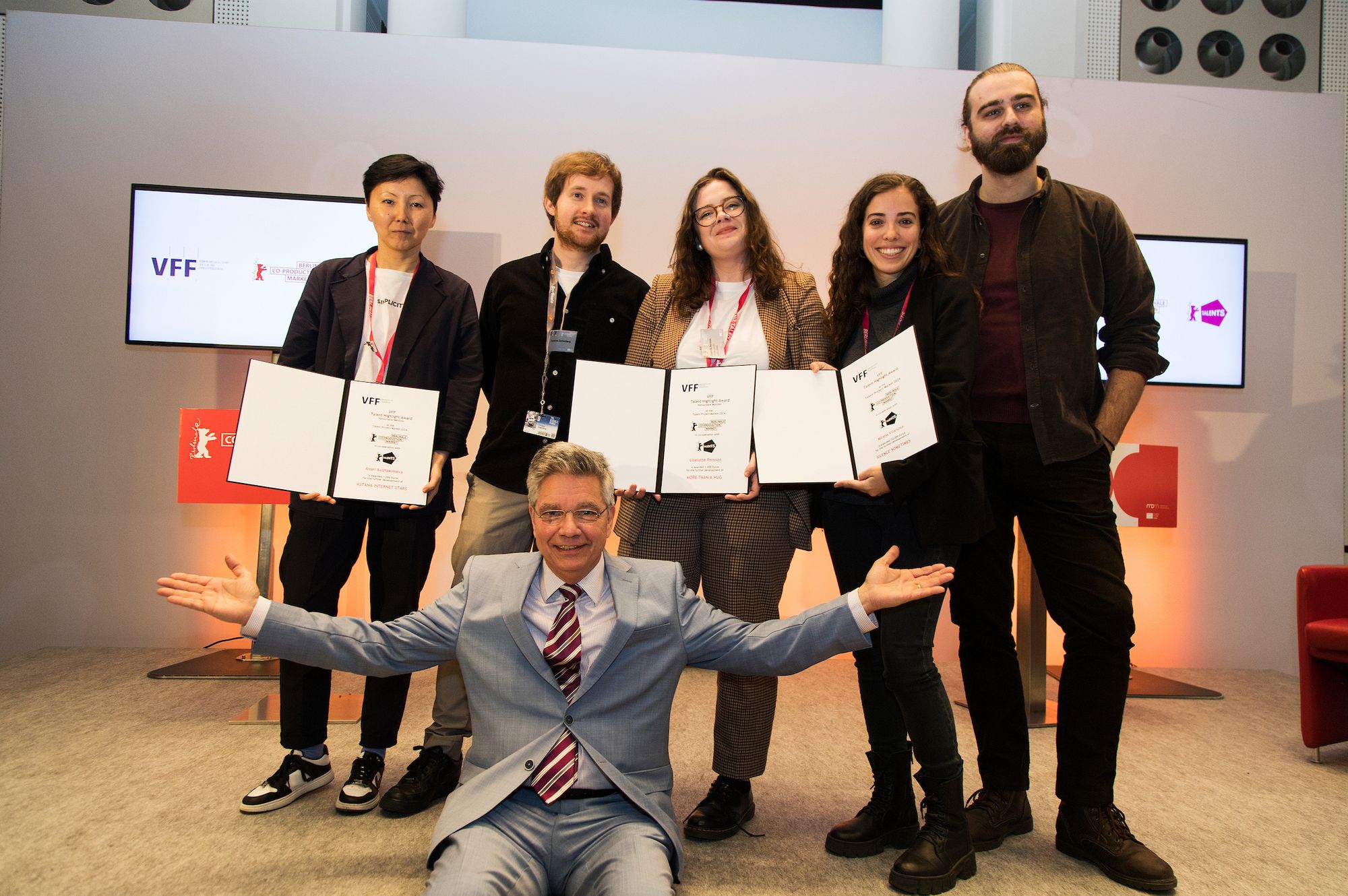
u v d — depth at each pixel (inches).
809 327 84.4
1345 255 180.2
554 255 96.3
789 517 82.6
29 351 155.6
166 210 147.4
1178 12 190.2
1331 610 111.5
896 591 58.1
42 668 139.6
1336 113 174.2
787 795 91.1
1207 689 150.1
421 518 89.2
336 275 93.4
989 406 81.0
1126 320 84.4
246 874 70.1
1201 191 171.5
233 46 159.6
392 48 161.9
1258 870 75.8
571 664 62.0
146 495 157.1
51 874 69.2
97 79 157.8
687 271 87.0
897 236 75.5
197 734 107.2
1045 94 170.1
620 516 83.9
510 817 60.1
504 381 93.2
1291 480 170.9
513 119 163.2
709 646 64.1
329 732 109.7
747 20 223.9
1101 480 78.9
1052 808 88.6
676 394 81.6
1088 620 75.4
